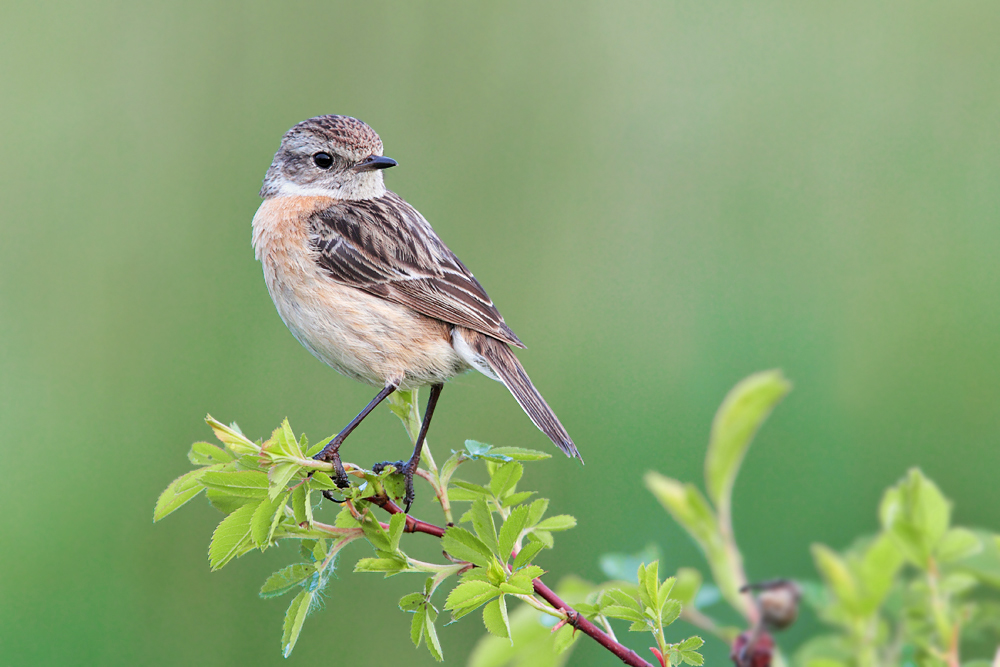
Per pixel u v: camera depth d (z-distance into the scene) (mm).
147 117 14305
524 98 15125
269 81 14516
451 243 14633
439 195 14758
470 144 14914
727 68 15578
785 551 10938
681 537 11164
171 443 12773
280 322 13242
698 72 15539
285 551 11633
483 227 14758
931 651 5289
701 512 5793
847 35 15742
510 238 14758
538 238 14758
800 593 4426
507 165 14969
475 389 12711
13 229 13742
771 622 4410
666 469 12047
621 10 15500
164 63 14383
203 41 14445
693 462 12062
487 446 6539
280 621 11438
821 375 12617
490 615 5480
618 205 14992
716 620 9805
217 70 14422
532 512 6199
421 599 5883
